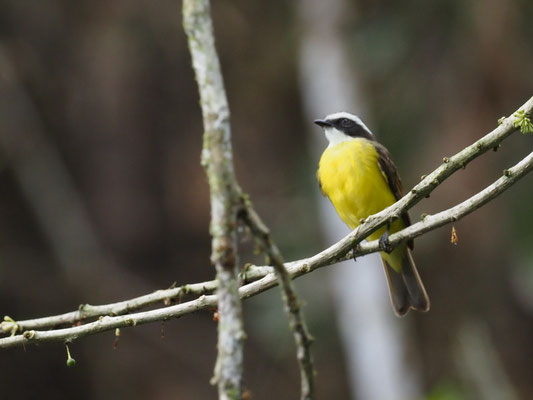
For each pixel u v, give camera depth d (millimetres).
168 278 16641
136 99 16266
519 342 14625
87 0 15844
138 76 16109
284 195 15414
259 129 15938
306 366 4133
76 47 16047
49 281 16500
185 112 16578
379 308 13672
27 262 16578
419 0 14383
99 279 16391
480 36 13547
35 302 16312
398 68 14484
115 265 16594
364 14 14953
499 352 14547
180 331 16359
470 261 14008
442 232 13781
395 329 13773
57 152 16859
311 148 14953
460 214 5754
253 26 15500
